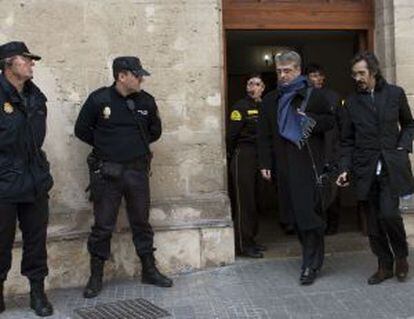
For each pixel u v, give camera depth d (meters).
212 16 5.89
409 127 5.17
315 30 6.64
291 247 6.48
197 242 5.88
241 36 8.04
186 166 5.90
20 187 4.71
